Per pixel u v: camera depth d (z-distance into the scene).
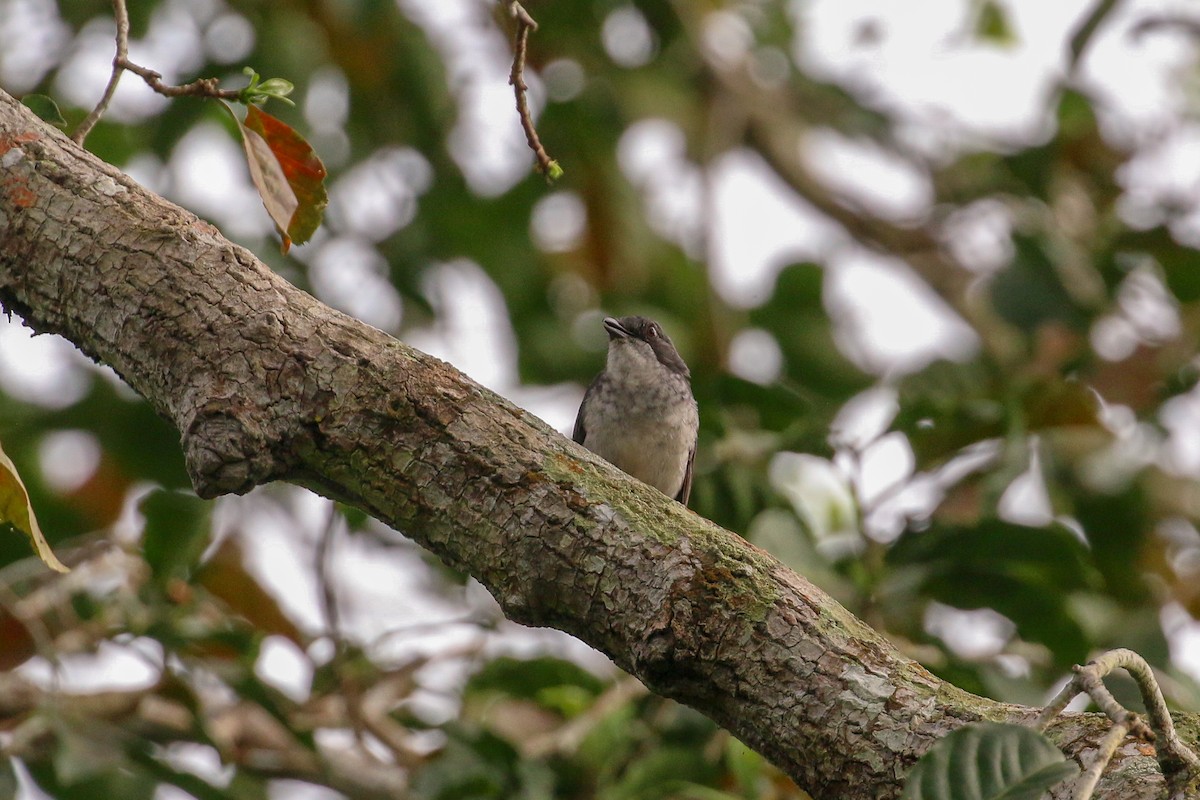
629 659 5.29
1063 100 12.80
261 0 12.15
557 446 5.60
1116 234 11.88
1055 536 8.88
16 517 5.99
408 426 5.54
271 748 10.54
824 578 9.07
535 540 5.39
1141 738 4.64
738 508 9.45
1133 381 10.96
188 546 9.92
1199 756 4.57
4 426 11.55
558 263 13.95
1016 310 11.09
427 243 13.02
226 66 11.94
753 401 9.91
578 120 13.27
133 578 10.70
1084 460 10.36
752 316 13.30
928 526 9.27
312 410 5.53
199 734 10.27
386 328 12.77
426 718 10.76
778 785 9.41
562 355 13.31
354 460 5.55
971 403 9.47
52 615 10.62
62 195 5.83
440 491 5.50
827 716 4.98
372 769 10.45
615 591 5.30
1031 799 3.93
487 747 9.27
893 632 9.31
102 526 11.85
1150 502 10.45
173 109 11.72
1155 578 10.86
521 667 10.15
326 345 5.62
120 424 11.44
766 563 5.34
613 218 13.70
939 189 14.95
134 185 5.95
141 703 10.20
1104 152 13.36
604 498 5.44
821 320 13.15
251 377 5.55
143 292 5.66
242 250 5.82
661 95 13.93
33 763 9.41
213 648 10.31
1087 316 11.16
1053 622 9.10
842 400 12.81
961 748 4.08
